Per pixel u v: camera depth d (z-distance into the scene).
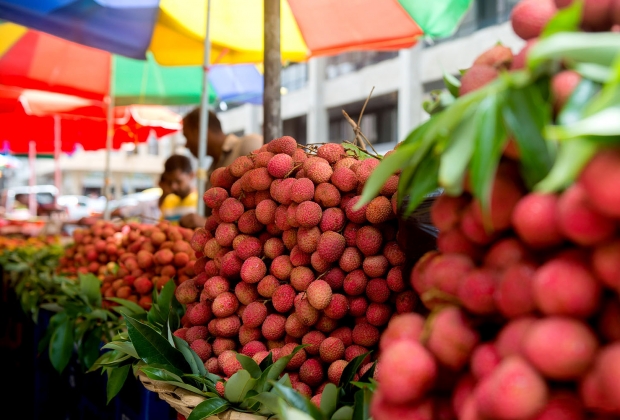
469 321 0.61
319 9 3.09
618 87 0.47
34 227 6.08
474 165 0.56
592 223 0.48
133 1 2.63
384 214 1.12
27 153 8.84
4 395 2.94
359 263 1.16
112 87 4.55
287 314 1.24
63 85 4.57
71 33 2.82
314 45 3.36
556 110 0.57
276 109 2.22
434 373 0.60
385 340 0.68
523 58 0.66
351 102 10.22
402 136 8.36
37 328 2.46
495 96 0.58
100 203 12.78
